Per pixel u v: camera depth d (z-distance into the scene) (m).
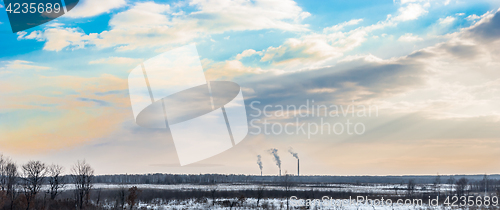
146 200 56.03
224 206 49.22
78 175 47.94
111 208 45.16
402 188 105.06
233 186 110.12
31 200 41.81
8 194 43.50
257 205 49.09
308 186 112.31
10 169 45.22
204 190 81.38
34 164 45.12
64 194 55.59
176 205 51.03
